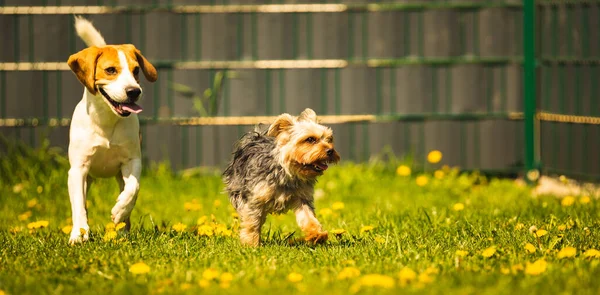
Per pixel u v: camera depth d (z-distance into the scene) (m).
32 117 14.80
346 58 14.98
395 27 14.97
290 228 10.46
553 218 9.67
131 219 11.58
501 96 15.12
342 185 14.15
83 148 9.30
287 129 8.67
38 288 6.67
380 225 9.84
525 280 6.54
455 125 15.16
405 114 15.08
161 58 14.91
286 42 14.93
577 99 13.76
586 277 6.56
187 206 10.80
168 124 14.98
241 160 9.05
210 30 14.91
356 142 15.13
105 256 7.85
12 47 14.73
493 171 15.21
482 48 15.02
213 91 14.97
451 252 7.91
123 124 9.32
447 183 14.31
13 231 10.11
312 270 7.12
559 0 14.30
